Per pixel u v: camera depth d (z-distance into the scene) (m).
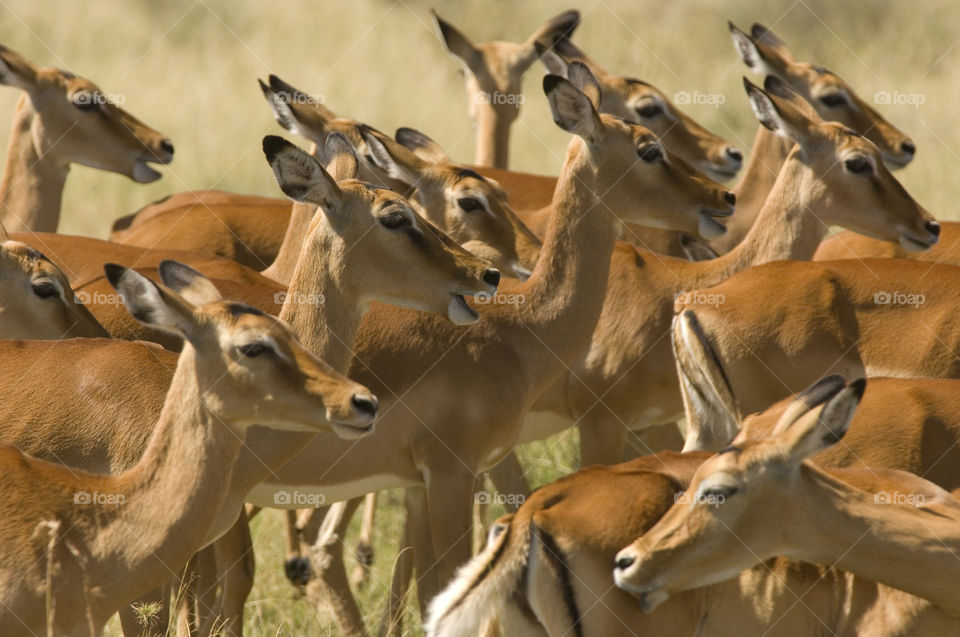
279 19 30.23
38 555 7.88
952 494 9.04
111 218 20.14
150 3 30.09
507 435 11.14
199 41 28.70
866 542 7.99
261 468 9.32
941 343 11.35
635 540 8.02
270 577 12.22
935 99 24.98
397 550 12.84
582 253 11.38
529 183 15.80
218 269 11.43
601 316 12.58
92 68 27.08
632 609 8.03
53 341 9.73
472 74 17.72
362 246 9.51
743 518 7.97
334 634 11.59
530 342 11.24
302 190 9.37
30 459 8.23
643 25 30.12
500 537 7.91
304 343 9.55
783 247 12.83
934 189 20.17
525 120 24.27
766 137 15.79
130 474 8.15
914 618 8.21
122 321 10.95
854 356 11.45
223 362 7.97
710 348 11.38
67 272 11.97
